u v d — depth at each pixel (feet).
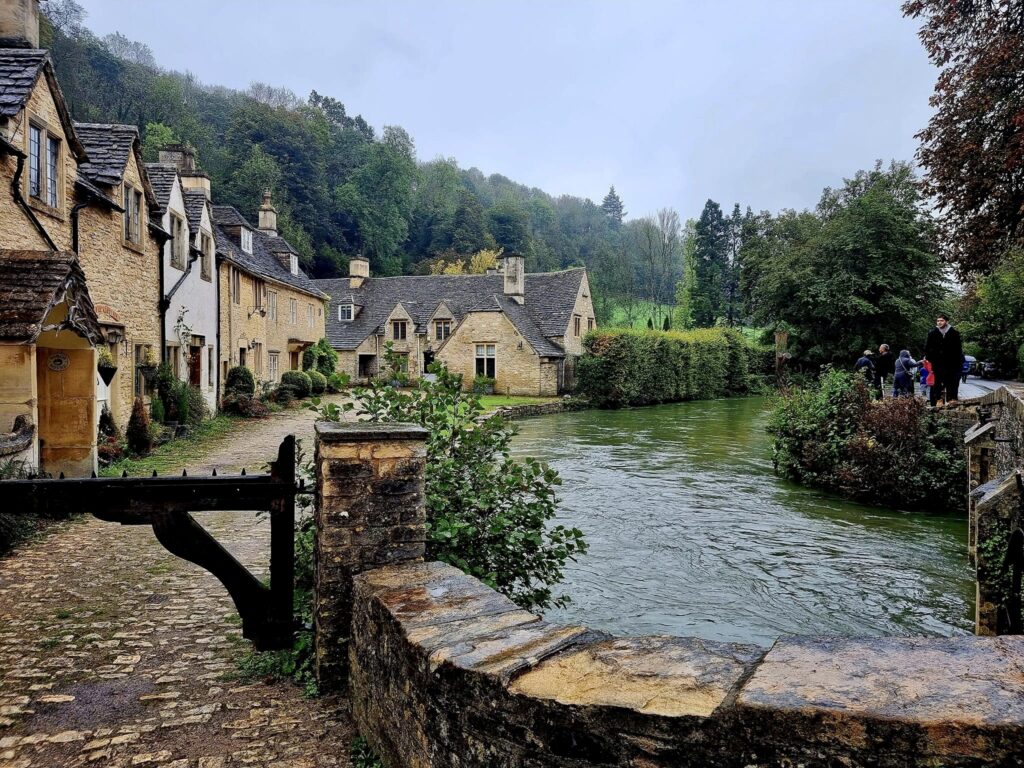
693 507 41.19
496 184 398.01
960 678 5.68
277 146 228.43
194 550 13.00
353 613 11.93
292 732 11.69
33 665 14.83
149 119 222.28
